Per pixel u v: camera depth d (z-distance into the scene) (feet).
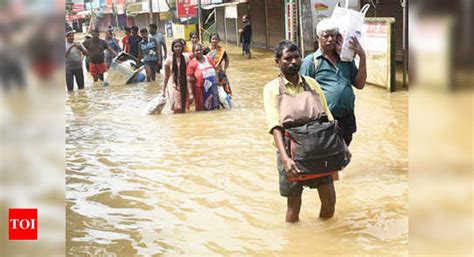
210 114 31.68
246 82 46.70
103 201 17.48
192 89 32.60
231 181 19.02
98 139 26.76
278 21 74.02
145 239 14.20
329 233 13.97
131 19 161.68
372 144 22.93
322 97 14.11
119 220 15.69
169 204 16.97
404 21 36.68
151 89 44.60
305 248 13.11
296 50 13.48
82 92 44.34
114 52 49.21
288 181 13.91
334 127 13.41
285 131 13.38
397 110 29.71
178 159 22.29
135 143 25.54
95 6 171.73
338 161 13.21
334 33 16.65
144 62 48.88
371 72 37.81
